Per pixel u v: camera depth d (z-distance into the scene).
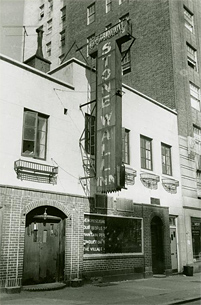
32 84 12.41
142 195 16.31
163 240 16.91
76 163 13.34
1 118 11.15
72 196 12.82
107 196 14.30
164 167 18.64
